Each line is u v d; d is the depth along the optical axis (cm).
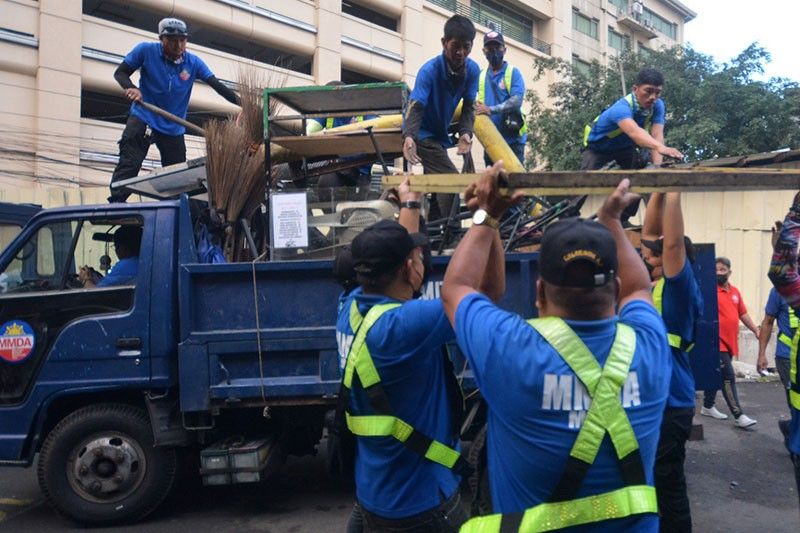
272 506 475
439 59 469
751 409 737
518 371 148
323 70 2009
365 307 228
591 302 151
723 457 562
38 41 1531
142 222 443
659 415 153
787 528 412
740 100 1524
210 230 475
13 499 510
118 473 437
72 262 457
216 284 427
